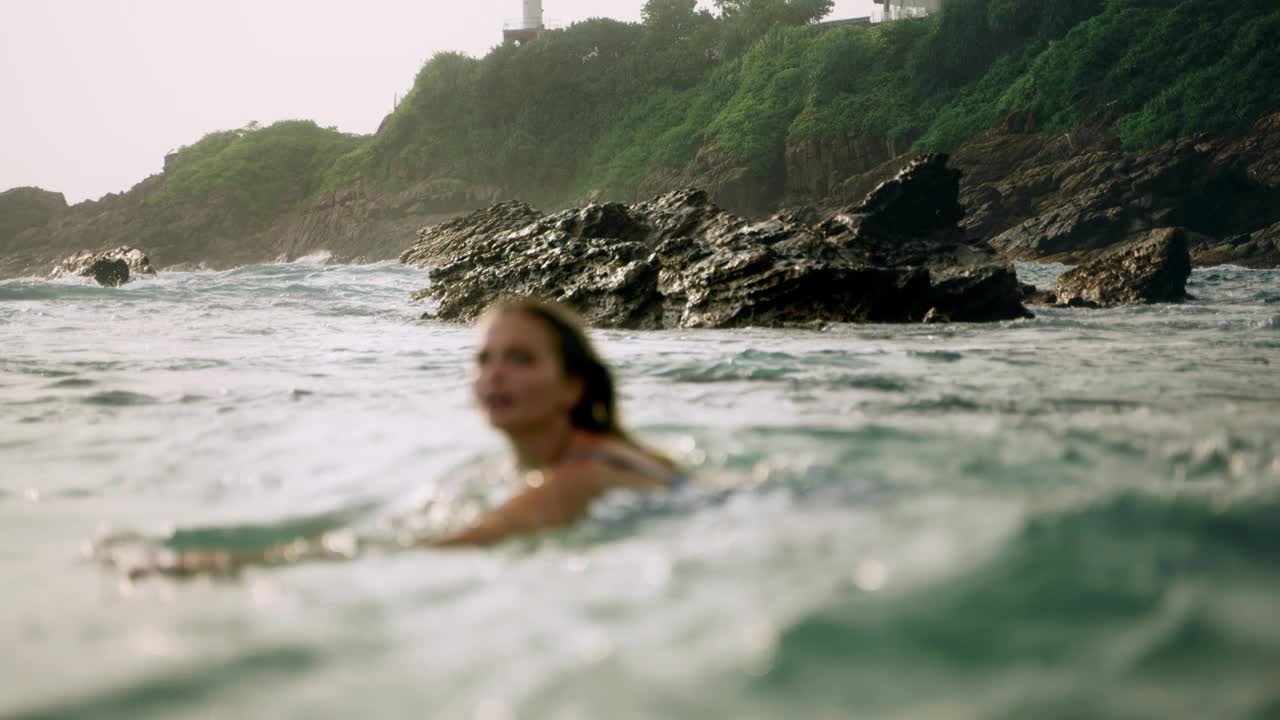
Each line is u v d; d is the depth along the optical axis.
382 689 1.41
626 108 105.38
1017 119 70.69
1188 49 66.06
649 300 13.41
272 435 4.27
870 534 2.08
